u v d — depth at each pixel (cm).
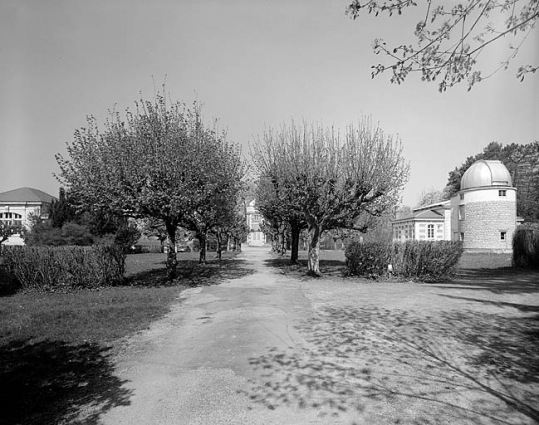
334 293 1237
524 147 5778
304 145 1756
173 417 395
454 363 545
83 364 559
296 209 1853
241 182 1888
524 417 383
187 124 1533
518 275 1770
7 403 430
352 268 1698
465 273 1861
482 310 923
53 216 3716
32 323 798
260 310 959
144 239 6919
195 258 3388
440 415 388
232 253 4525
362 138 1695
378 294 1202
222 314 919
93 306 997
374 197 1698
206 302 1090
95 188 1336
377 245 1619
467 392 444
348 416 388
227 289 1359
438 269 1527
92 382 492
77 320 834
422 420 378
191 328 783
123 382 492
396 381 479
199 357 592
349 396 436
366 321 817
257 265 2536
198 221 2130
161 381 494
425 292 1236
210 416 395
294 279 1667
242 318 870
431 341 658
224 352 614
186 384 482
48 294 1233
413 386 463
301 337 696
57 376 511
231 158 1809
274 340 680
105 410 413
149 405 424
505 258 3234
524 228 2244
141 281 1557
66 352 611
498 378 486
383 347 626
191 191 1384
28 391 463
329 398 432
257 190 2489
